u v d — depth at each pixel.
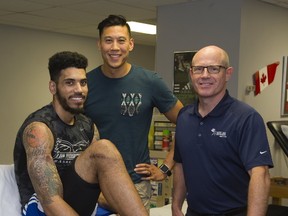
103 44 2.21
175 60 4.24
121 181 1.76
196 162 1.94
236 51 3.81
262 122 1.84
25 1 4.26
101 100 2.23
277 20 4.30
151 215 2.78
